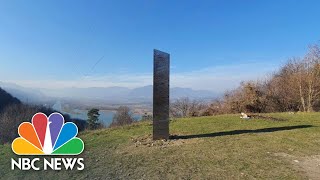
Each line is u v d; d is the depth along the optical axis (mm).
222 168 6371
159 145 8523
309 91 23375
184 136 9773
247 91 25438
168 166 6527
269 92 25453
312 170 6301
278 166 6527
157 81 9133
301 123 12734
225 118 14453
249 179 5730
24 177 5965
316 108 23484
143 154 7551
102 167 6508
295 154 7520
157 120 9211
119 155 7484
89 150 7984
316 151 7836
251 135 9875
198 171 6188
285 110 24922
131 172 6160
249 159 7027
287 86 25094
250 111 25047
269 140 9055
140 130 11102
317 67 23641
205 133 10312
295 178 5789
